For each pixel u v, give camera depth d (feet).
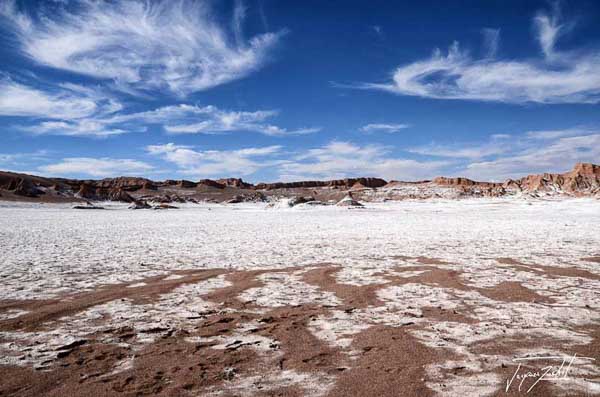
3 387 12.56
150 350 15.79
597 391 11.69
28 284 28.76
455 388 11.99
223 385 12.54
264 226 95.81
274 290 26.73
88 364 14.40
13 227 88.22
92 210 254.88
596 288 26.30
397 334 17.28
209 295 25.39
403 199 485.56
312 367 13.88
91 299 24.29
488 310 21.11
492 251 45.57
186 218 145.79
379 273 32.60
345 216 156.25
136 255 44.29
